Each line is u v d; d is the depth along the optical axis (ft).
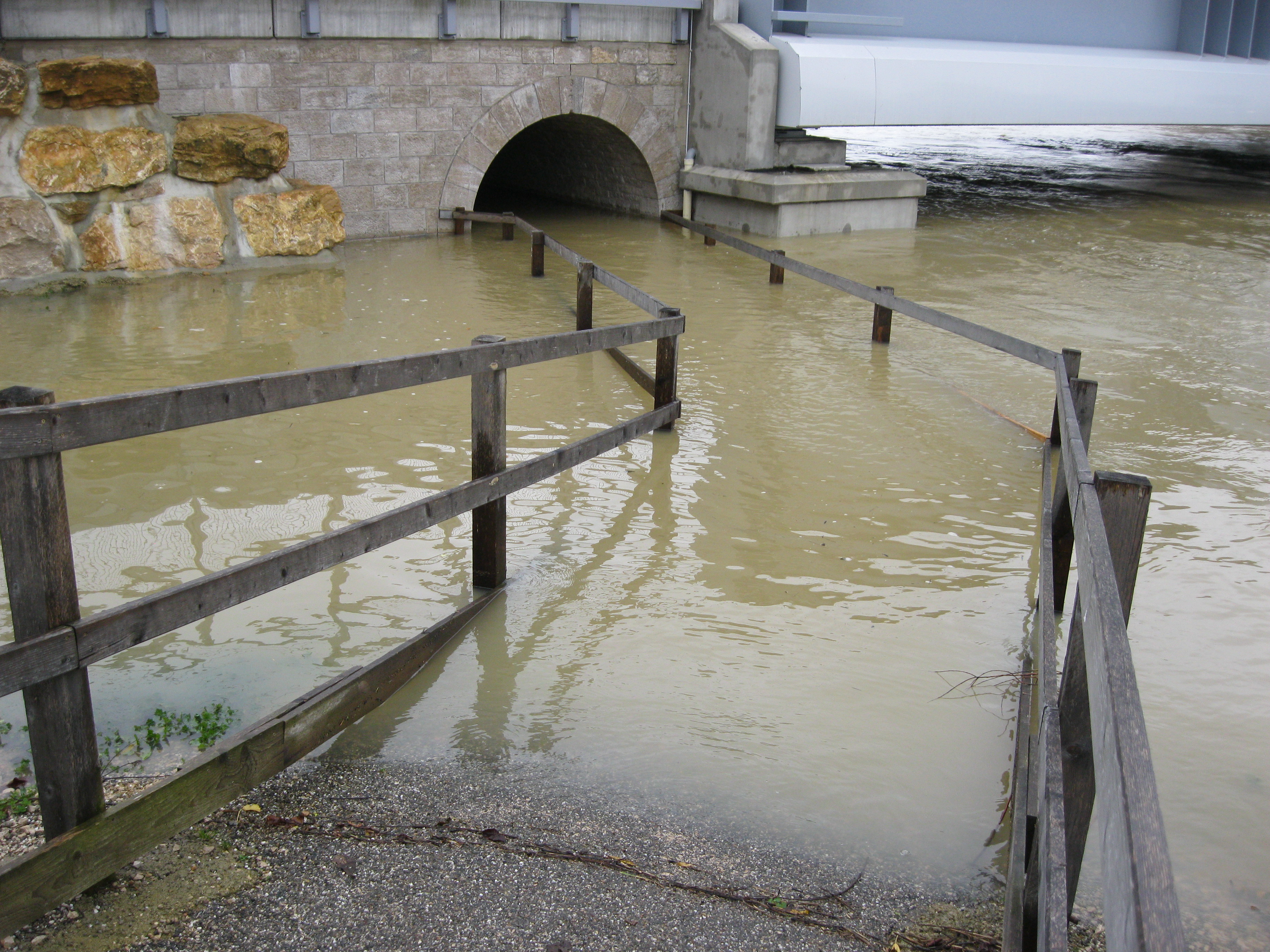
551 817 10.87
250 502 18.35
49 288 32.48
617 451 21.74
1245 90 55.67
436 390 24.86
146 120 34.40
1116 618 6.55
